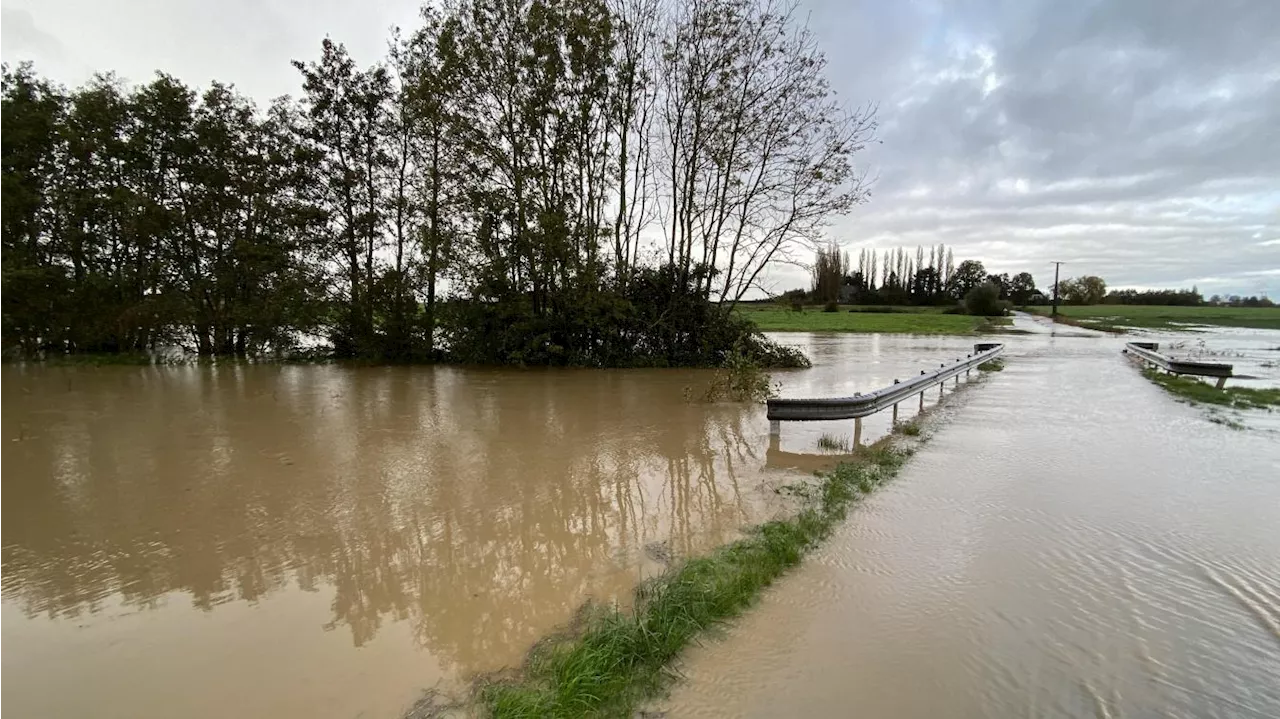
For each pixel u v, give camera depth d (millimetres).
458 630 3863
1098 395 14016
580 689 3121
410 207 20219
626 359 19703
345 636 3766
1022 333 43094
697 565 4598
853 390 14836
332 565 4789
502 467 7656
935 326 52000
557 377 17141
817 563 4793
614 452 8469
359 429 9828
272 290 20875
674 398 13320
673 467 7734
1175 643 3627
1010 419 10961
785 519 5844
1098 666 3404
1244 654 3514
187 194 20734
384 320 20797
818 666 3414
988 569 4641
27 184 19797
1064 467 7523
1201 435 9375
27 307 19281
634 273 20594
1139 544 5078
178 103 20203
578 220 19250
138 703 3092
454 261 19203
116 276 20594
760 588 4363
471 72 19000
